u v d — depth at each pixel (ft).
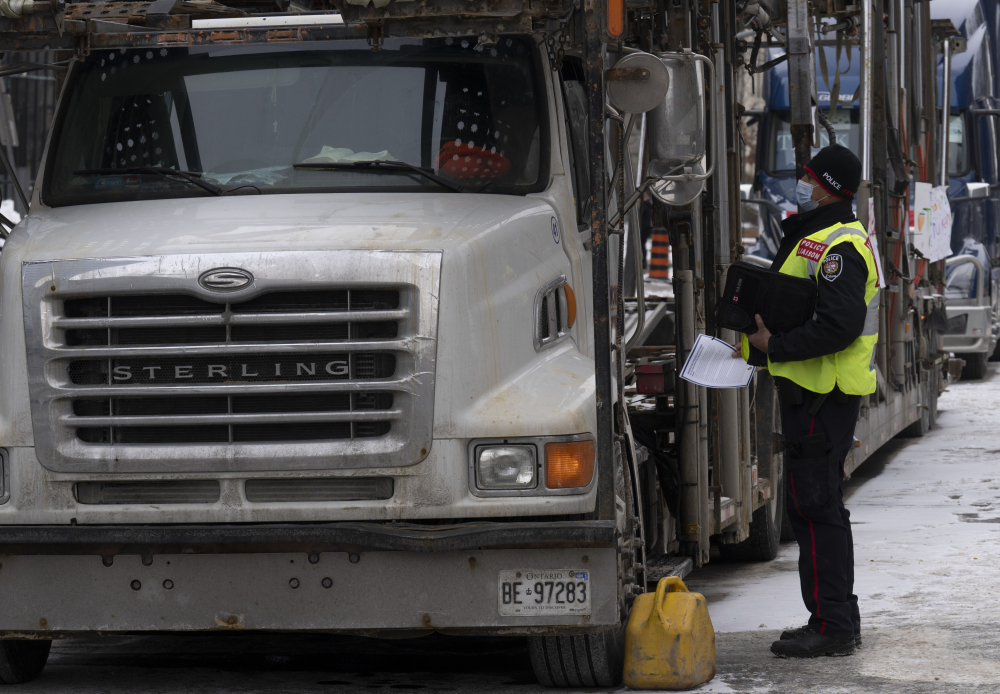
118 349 41.57
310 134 47.39
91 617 42.47
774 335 48.57
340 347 40.78
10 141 53.93
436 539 40.06
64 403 41.88
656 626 44.80
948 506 84.94
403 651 53.21
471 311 41.27
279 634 56.24
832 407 49.26
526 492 40.96
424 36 43.78
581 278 47.37
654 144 46.29
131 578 42.29
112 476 41.70
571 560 41.14
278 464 41.14
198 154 47.83
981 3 163.22
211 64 49.08
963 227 159.74
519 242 43.86
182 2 52.60
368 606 41.52
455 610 41.34
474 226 42.78
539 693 45.52
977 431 123.75
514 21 43.19
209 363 41.45
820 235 48.80
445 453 40.73
